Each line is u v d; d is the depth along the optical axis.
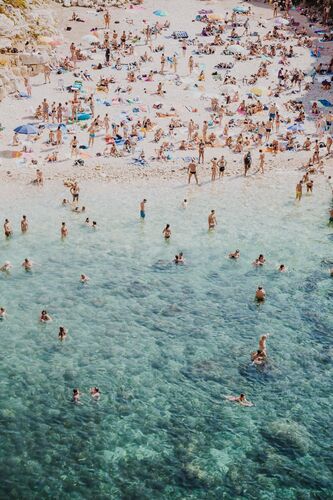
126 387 30.05
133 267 39.31
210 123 57.16
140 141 54.12
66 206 45.28
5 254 39.84
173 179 49.59
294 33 77.75
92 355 31.98
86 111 57.97
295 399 29.67
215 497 24.81
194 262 39.97
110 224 43.56
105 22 77.31
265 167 51.84
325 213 46.03
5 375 30.44
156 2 86.69
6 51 63.44
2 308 34.94
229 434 27.69
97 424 27.94
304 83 65.50
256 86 64.31
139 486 25.16
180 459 26.39
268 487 25.34
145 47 72.50
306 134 56.41
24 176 48.44
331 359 32.25
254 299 36.78
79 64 67.38
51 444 26.84
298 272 39.28
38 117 56.12
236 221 44.62
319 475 25.95
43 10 73.19
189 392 29.88
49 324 34.09
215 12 83.88
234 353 32.47
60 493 24.75
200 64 68.88
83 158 51.25
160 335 33.66
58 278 37.94
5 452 26.39
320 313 35.69
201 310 35.75
